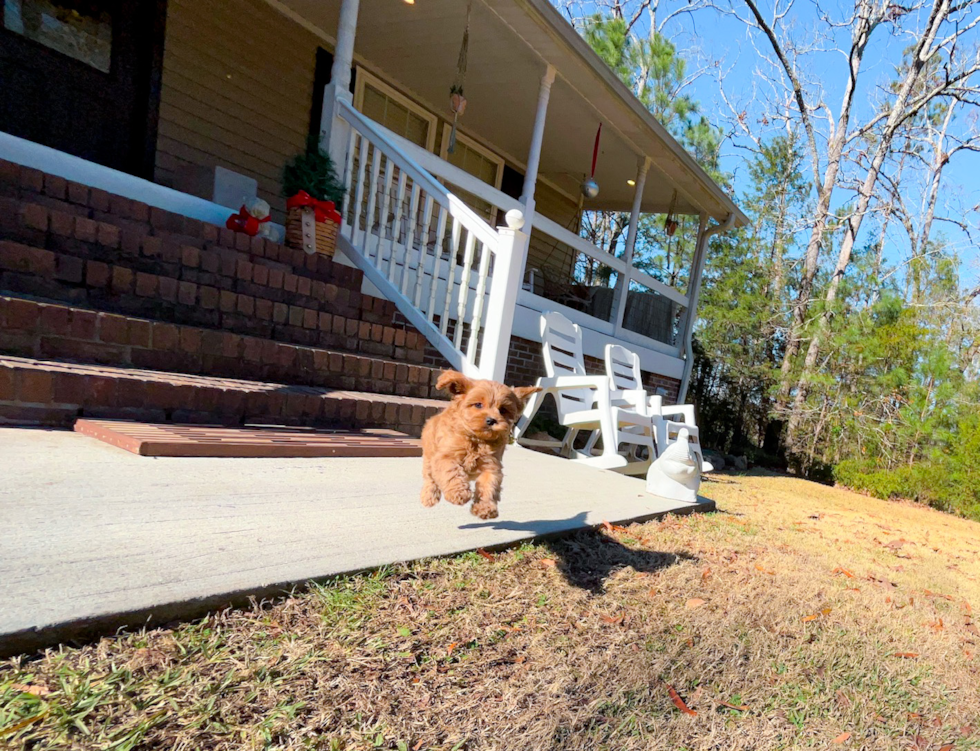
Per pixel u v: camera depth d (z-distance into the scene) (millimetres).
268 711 1404
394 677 1648
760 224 18953
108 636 1506
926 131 23250
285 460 3305
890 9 17969
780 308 15758
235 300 4344
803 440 14648
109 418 3205
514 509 3426
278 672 1546
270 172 7648
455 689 1667
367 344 5215
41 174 3875
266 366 4168
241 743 1297
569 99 8758
